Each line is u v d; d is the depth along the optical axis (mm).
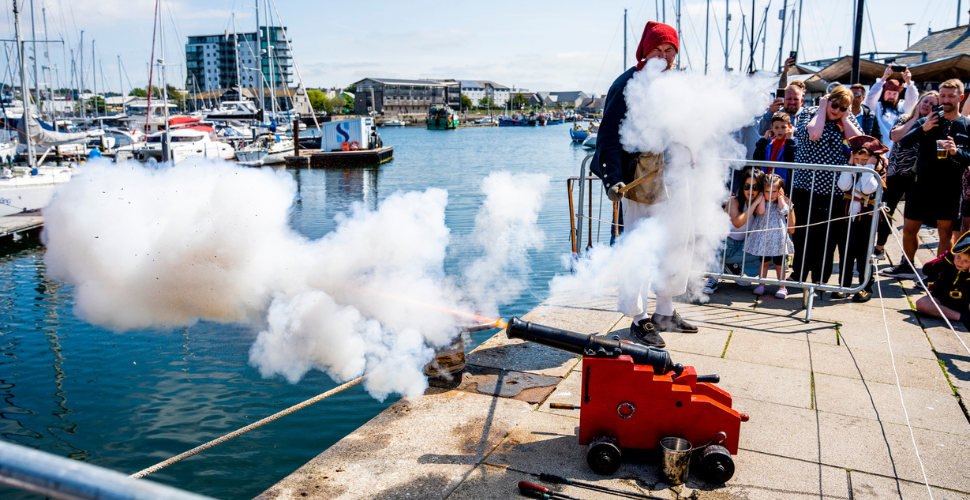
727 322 5031
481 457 3055
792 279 6031
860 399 3662
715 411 2844
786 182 6012
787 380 3920
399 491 2775
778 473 2902
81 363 7113
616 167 3936
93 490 769
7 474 802
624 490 2756
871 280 5488
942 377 3953
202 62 138250
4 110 29672
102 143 33469
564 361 4246
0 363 7211
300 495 2752
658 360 2982
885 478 2863
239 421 5523
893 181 6465
